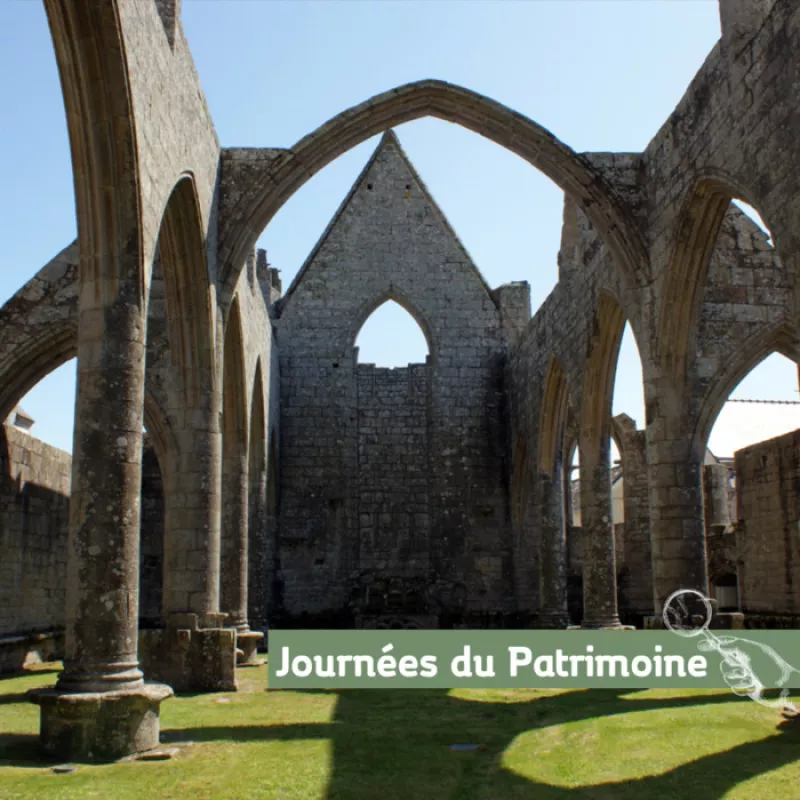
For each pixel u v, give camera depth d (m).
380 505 27.72
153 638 13.02
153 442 16.86
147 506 23.89
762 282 16.80
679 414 14.16
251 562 22.20
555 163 15.25
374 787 7.24
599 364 18.98
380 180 29.38
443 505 27.70
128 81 9.34
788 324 16.64
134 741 8.30
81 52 9.07
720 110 12.23
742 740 8.75
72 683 8.35
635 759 8.12
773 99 10.74
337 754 8.54
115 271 9.41
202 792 6.95
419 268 28.89
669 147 14.02
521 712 11.43
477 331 28.72
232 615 17.80
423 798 6.91
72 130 9.34
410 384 28.52
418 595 26.39
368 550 27.44
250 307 20.14
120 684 8.41
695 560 13.86
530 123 15.23
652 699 12.18
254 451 22.70
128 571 8.81
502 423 28.31
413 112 15.58
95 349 9.20
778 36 10.59
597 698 12.60
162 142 10.88
